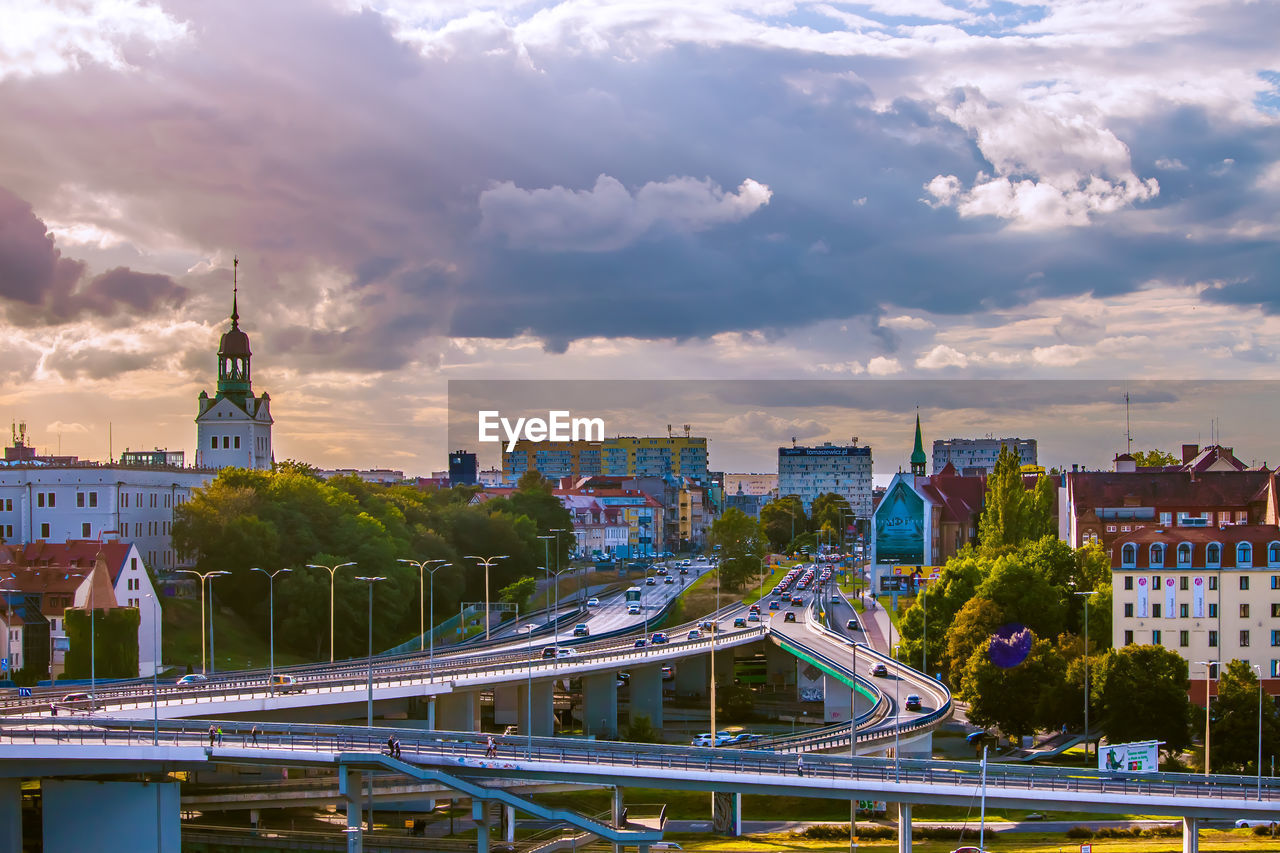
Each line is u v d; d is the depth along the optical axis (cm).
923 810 14212
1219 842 12788
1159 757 15250
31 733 12381
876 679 18888
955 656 18725
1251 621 18388
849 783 12125
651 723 19950
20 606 19462
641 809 14338
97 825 12588
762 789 12256
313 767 12544
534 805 12350
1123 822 13725
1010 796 11925
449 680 16475
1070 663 16425
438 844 12912
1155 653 15225
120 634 19112
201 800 13625
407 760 12494
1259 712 14225
